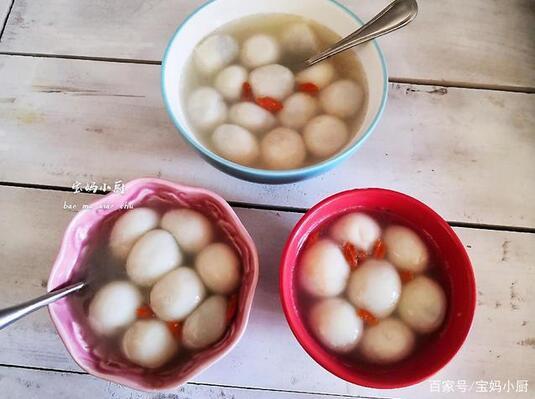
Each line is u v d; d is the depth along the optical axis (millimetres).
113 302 285
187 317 287
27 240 335
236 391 304
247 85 354
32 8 397
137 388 264
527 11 396
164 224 310
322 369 307
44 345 312
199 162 354
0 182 349
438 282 296
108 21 394
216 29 360
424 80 376
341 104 334
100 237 308
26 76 378
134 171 352
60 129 363
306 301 294
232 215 294
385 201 306
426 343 286
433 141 358
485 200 344
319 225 308
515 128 364
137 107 369
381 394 304
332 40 356
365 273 292
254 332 312
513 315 316
